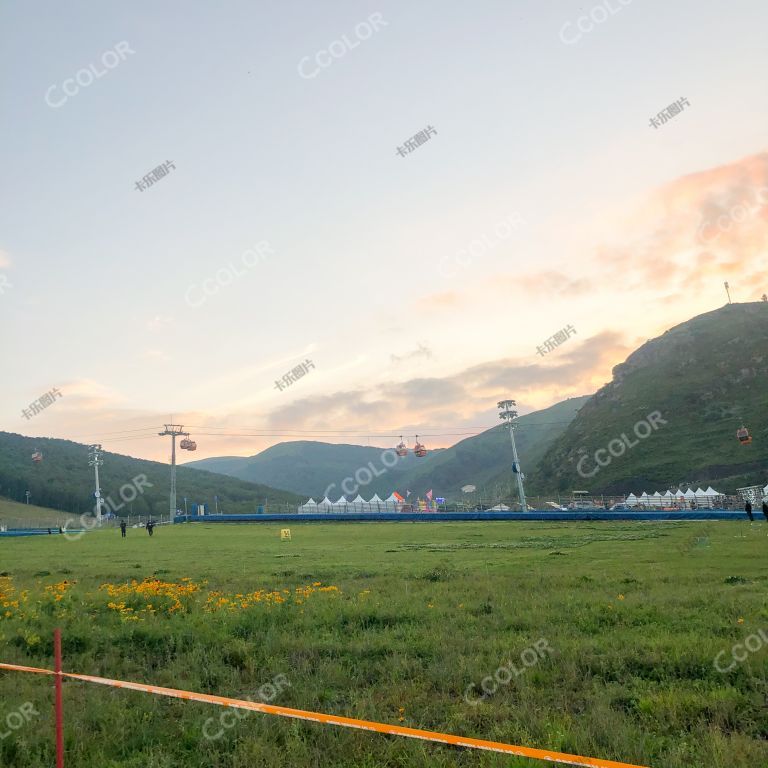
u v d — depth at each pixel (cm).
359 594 1698
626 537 3812
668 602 1430
